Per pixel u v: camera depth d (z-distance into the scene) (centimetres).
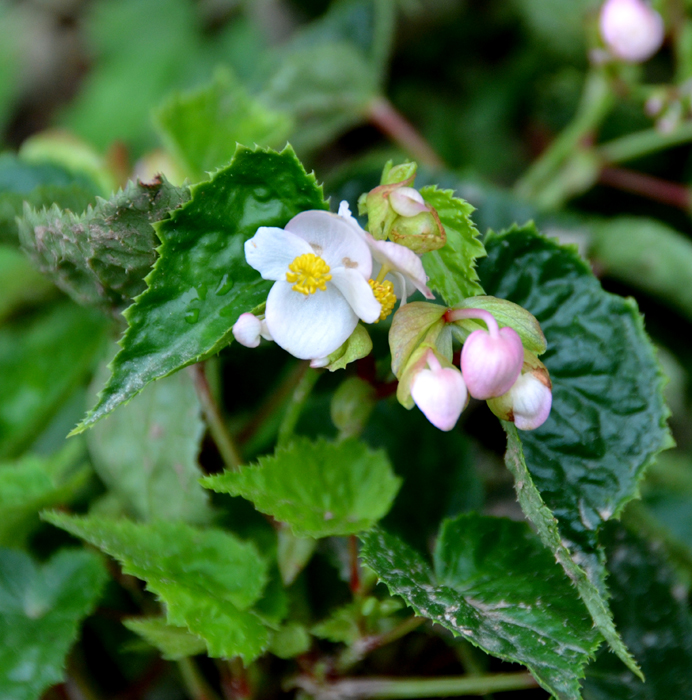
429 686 41
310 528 40
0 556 42
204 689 43
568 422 41
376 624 41
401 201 37
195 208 38
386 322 44
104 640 45
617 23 49
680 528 49
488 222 50
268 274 37
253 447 46
